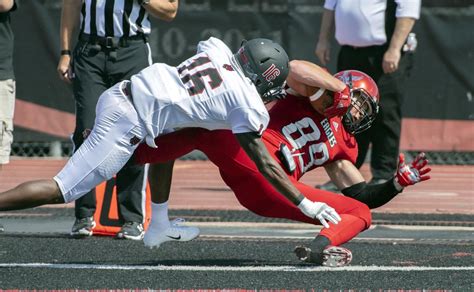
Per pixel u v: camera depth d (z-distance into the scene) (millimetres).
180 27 37594
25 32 37656
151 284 17438
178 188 33812
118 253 20875
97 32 22703
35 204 18078
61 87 37938
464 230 25438
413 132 38531
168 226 20156
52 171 36812
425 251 21500
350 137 19812
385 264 19719
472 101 38406
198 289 17031
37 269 18734
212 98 17812
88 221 23047
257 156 17844
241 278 18078
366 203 19719
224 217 27266
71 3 23812
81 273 18375
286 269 19031
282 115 19219
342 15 30500
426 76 38312
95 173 18219
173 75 18125
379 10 30094
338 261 19172
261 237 23734
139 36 22938
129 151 18281
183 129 18797
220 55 18266
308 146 19234
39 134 38031
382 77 30594
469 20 38094
